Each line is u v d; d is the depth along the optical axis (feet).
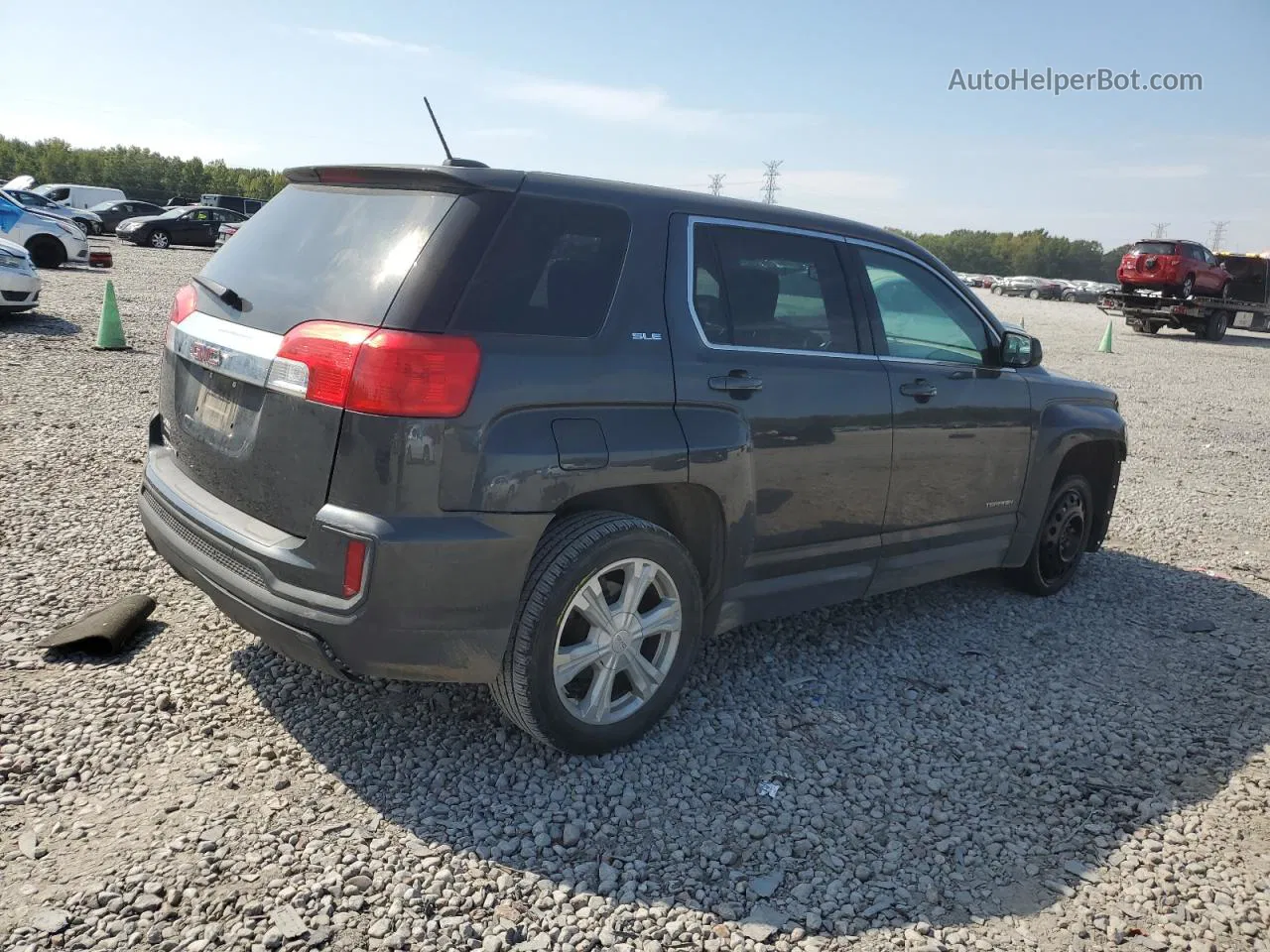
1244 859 10.02
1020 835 10.23
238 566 10.00
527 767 10.66
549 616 9.96
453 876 8.83
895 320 14.07
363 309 9.35
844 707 12.84
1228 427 39.55
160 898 8.20
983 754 11.87
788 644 14.76
